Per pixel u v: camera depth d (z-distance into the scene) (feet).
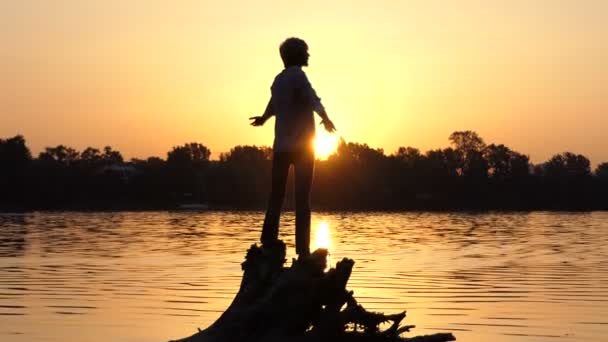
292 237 257.96
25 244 225.97
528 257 182.50
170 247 214.69
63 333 80.53
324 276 52.03
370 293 112.47
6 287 118.42
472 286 121.29
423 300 105.19
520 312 95.09
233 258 175.32
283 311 52.03
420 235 287.48
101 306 98.12
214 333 52.65
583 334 81.20
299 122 53.01
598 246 226.38
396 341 54.19
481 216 542.98
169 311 94.53
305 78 52.42
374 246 221.66
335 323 52.34
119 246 218.18
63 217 498.69
